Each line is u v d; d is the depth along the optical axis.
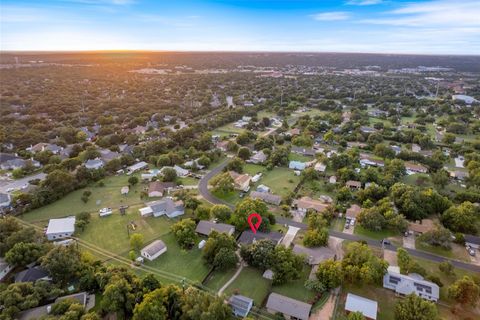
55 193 116.19
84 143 169.62
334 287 74.38
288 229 100.06
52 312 62.53
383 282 75.50
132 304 65.00
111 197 119.56
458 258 87.19
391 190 116.00
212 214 102.81
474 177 129.00
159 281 76.44
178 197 114.12
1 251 81.19
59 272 73.00
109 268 73.69
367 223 97.56
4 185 125.69
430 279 76.25
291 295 72.94
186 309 62.75
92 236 95.25
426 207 106.69
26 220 103.19
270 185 131.25
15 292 64.56
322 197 119.06
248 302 68.44
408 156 159.12
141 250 86.31
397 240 95.06
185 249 88.94
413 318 61.47
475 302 68.38
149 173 138.12
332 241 94.19
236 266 82.31
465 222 97.12
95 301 69.75
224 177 122.38
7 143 167.00
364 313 66.06
